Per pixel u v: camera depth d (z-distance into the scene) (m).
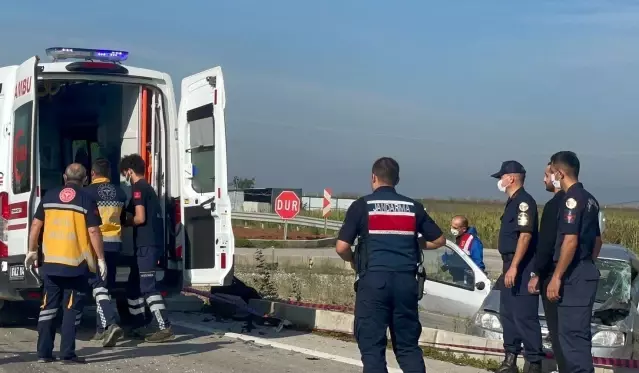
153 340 9.66
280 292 14.62
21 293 9.41
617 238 32.59
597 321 8.97
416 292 6.48
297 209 28.41
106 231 9.48
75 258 8.22
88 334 10.16
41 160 11.71
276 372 8.14
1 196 9.57
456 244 11.95
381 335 6.45
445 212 38.94
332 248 29.48
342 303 13.59
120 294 9.89
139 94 10.57
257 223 41.78
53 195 8.31
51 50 9.81
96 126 11.70
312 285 15.35
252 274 17.36
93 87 11.12
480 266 11.63
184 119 10.48
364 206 6.51
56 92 10.79
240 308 11.02
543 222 7.21
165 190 10.29
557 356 7.25
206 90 10.06
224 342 9.79
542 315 8.77
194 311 12.45
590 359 6.94
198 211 10.13
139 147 10.66
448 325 11.34
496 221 36.47
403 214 6.50
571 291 6.94
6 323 10.55
